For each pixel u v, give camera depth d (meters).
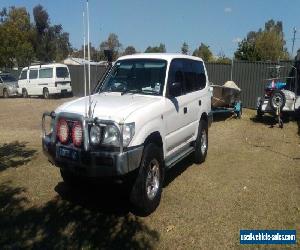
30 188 6.53
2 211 5.62
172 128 6.46
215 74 18.77
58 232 5.04
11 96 26.03
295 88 13.56
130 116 5.28
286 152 9.34
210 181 7.02
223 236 5.00
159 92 6.35
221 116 15.13
